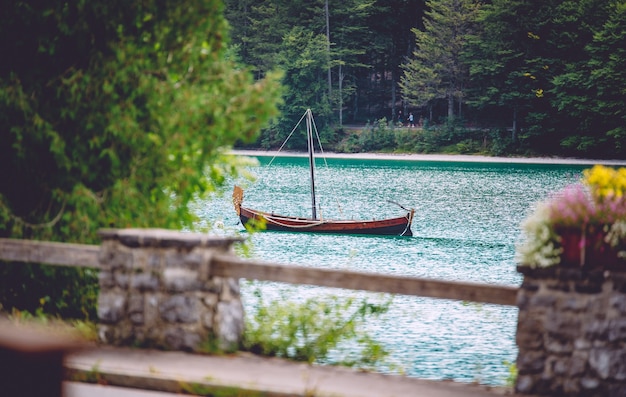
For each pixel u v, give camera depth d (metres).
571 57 125.62
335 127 141.38
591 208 10.41
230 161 17.08
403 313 26.69
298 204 69.38
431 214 63.81
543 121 126.94
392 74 147.38
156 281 12.01
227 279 12.17
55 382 5.55
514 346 23.16
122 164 15.00
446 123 132.25
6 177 15.54
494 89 127.38
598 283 10.27
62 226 15.26
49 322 14.34
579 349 10.33
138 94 14.60
